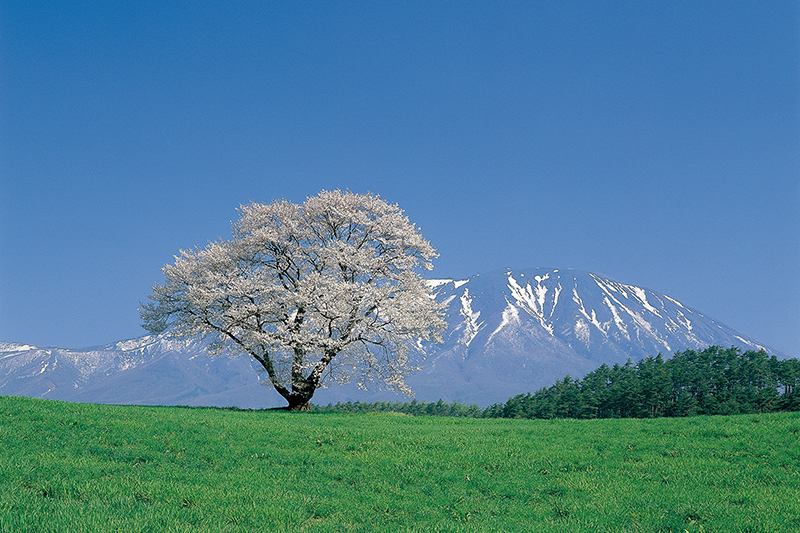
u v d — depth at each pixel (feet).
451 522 36.83
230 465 50.37
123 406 90.58
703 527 36.22
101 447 50.98
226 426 69.31
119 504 34.86
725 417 87.15
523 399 418.10
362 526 35.58
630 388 347.97
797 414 81.56
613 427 79.66
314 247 130.82
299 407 124.88
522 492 45.27
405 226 134.72
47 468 41.52
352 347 128.06
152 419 69.62
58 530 28.55
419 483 47.34
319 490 43.65
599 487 46.37
